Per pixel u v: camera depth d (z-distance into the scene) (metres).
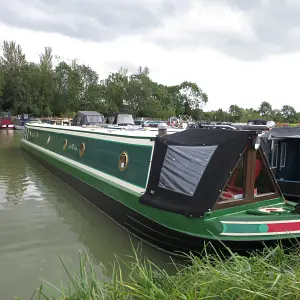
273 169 8.23
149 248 6.08
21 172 12.85
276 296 3.30
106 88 53.25
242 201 5.58
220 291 3.47
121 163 7.50
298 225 5.21
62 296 4.01
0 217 7.73
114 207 7.30
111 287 3.90
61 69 52.06
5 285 4.87
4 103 47.03
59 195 9.63
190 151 5.82
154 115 52.38
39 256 5.81
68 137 11.62
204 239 5.08
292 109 43.47
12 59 48.94
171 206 5.52
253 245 5.00
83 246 6.23
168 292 3.78
